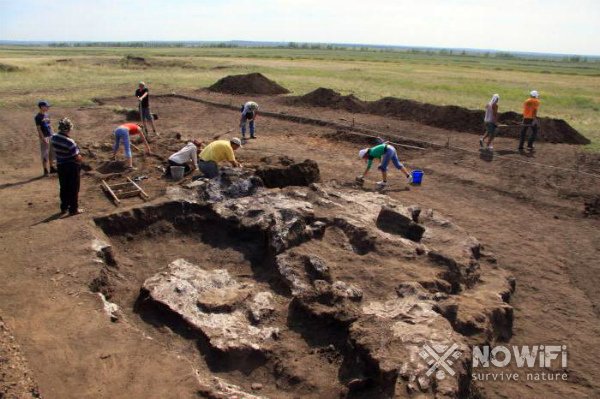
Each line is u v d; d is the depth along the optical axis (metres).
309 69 46.25
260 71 42.62
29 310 5.84
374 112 21.41
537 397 5.58
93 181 10.78
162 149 13.26
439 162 14.41
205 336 5.70
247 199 9.07
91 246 7.40
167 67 46.84
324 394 5.07
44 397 4.53
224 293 6.57
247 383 5.27
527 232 9.89
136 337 5.49
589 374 5.98
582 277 8.23
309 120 19.44
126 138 11.45
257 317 6.14
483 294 7.13
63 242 7.52
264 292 6.73
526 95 29.72
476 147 15.89
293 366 5.41
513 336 6.67
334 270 7.10
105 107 22.03
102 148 13.48
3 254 7.16
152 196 9.59
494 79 41.69
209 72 41.38
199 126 18.62
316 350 5.69
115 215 8.52
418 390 4.66
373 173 13.30
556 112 24.17
